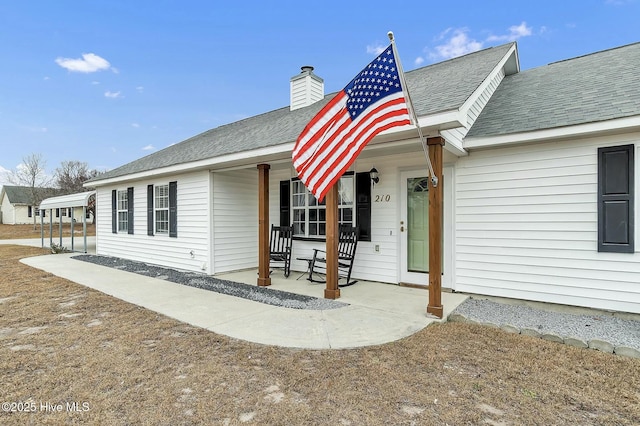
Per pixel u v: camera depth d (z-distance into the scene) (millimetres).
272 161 6629
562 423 2223
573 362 3100
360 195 6816
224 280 7223
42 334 3893
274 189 8398
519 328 3875
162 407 2422
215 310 4855
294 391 2646
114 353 3359
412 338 3725
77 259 10547
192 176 8320
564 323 4215
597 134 4438
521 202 5098
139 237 10086
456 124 4062
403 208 6316
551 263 4867
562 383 2736
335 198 5488
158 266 9203
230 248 8297
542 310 4820
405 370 2982
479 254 5477
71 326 4180
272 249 8359
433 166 4414
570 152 4703
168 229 9047
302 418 2295
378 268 6605
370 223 6688
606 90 4965
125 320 4410
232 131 10188
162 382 2781
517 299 5133
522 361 3127
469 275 5578
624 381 2756
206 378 2844
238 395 2586
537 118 4895
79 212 37250
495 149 5309
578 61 7047
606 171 4445
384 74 3830
